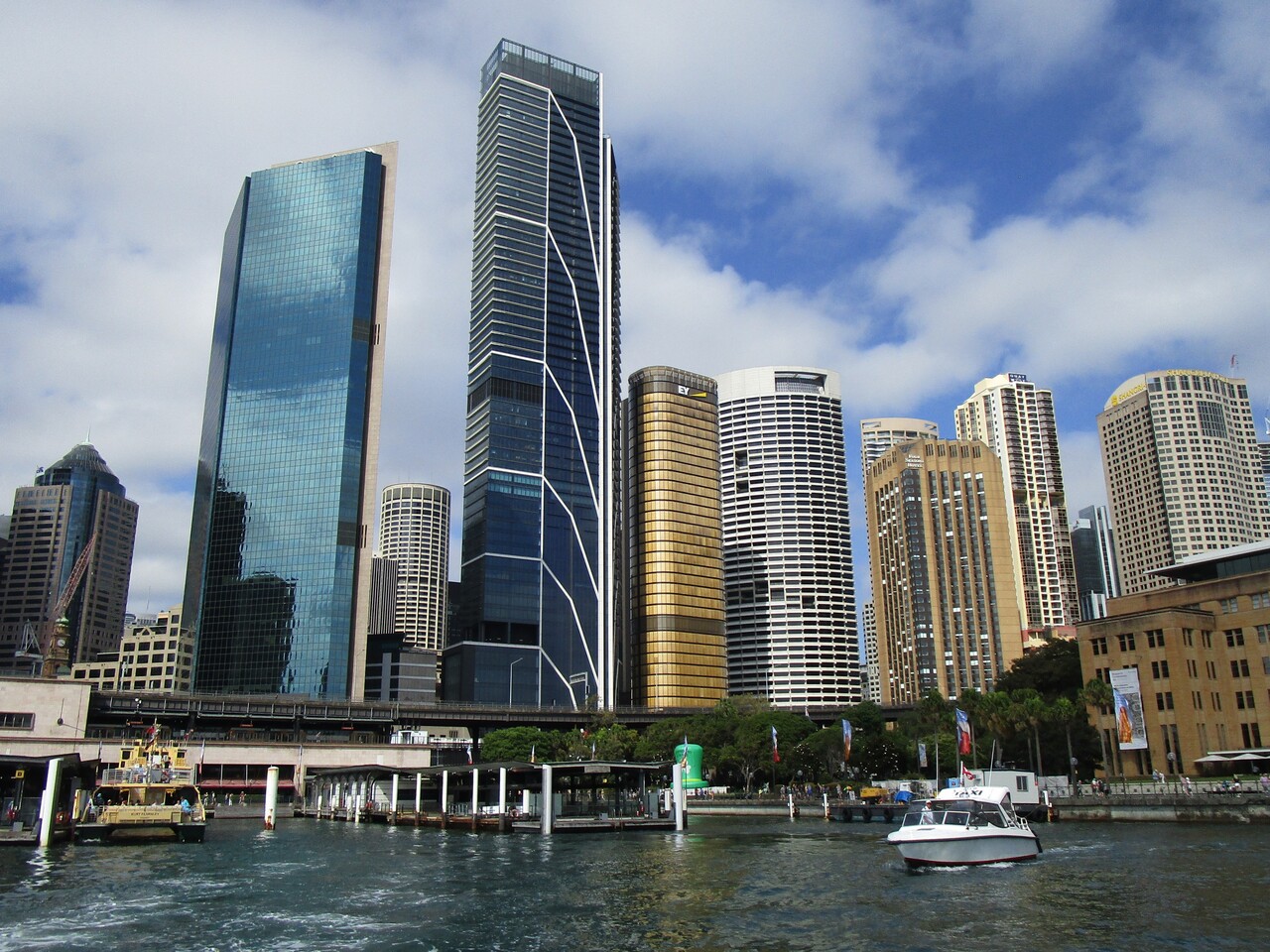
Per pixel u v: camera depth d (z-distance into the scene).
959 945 44.62
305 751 198.50
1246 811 106.25
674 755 196.00
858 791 171.00
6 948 45.56
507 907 55.59
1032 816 116.06
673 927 49.41
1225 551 167.25
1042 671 198.75
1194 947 43.47
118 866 76.44
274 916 53.22
